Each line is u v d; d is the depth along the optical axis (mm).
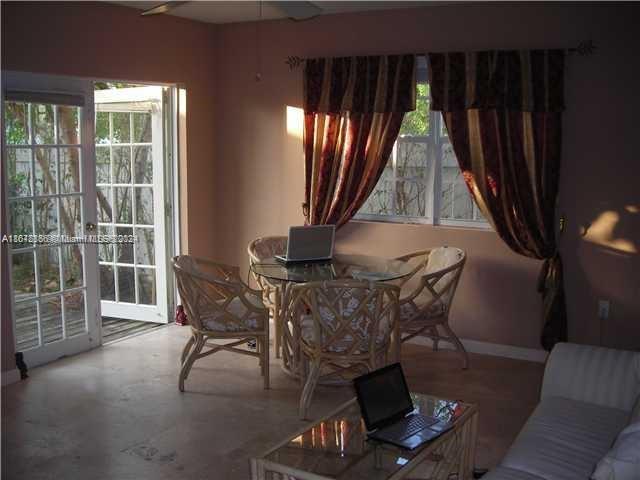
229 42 5742
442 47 4871
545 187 4590
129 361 4777
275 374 4559
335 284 3629
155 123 5551
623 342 4574
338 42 5258
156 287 5746
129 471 3211
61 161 4688
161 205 5629
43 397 4094
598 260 4578
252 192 5836
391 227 5230
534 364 4789
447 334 4828
